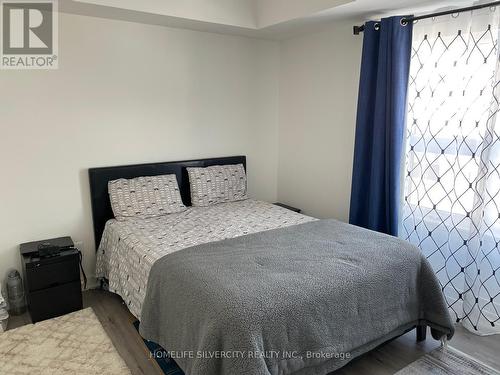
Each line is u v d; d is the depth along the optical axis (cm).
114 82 320
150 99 341
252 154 420
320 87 373
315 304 186
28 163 291
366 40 302
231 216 328
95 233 324
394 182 297
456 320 277
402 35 282
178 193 349
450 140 271
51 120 296
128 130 334
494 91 240
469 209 264
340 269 207
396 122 291
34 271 265
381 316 215
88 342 248
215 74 376
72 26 294
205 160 379
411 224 302
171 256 227
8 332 259
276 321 174
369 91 311
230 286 185
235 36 382
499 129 243
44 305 273
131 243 268
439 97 273
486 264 258
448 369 224
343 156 360
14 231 293
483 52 248
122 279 276
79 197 317
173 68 349
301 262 215
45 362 229
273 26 338
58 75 294
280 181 441
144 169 341
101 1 267
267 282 190
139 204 323
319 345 188
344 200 365
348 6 274
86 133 313
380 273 213
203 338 171
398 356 236
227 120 393
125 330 263
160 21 318
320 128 380
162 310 211
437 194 281
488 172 248
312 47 375
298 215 333
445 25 264
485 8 243
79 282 284
